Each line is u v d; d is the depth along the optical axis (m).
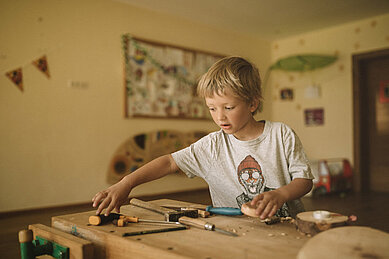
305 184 0.84
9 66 3.09
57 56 3.36
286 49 5.34
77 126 3.49
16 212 3.09
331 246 0.53
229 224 0.78
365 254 0.50
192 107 4.41
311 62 4.58
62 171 3.39
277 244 0.62
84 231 0.76
